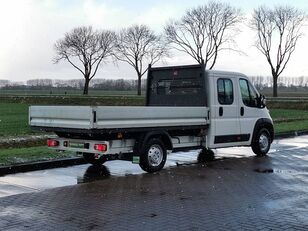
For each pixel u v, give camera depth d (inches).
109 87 4830.2
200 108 468.8
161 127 429.1
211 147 484.4
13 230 248.8
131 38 3378.4
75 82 4972.9
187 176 411.2
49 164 456.1
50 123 415.5
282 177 406.0
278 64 2832.2
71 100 2437.3
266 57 2854.3
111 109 383.2
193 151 585.3
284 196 331.9
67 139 427.2
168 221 266.8
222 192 345.1
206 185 370.9
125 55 3784.5
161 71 530.3
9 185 370.0
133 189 355.3
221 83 497.7
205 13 2979.8
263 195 335.0
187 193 341.4
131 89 4803.2
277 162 495.8
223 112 495.2
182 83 508.1
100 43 3474.4
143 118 410.0
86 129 376.8
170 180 392.2
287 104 1927.9
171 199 322.3
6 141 644.7
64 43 3816.4
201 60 2709.2
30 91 4485.7
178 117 443.8
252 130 533.3
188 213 284.8
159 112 423.2
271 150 606.5
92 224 260.7
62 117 401.4
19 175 414.6
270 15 2851.9
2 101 2529.5
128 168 458.0
